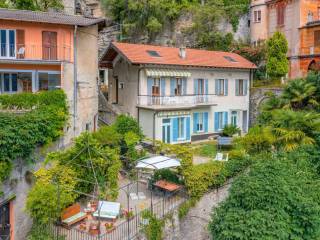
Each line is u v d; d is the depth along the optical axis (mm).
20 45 25750
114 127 25500
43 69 26422
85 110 27922
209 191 21062
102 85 43969
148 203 19594
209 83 34562
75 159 18453
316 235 15930
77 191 17047
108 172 18953
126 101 32531
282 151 22938
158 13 46500
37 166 18875
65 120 22406
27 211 16453
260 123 31828
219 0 48156
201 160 26203
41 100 22219
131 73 31375
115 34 49031
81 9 48844
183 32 47062
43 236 14930
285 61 38406
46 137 19562
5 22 25219
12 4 37656
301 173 19094
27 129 17938
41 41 26047
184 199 20250
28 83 28219
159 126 30016
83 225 16641
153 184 21062
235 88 36812
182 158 21328
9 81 27828
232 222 15133
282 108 28844
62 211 16375
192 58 33719
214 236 16016
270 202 15820
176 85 32344
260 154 23984
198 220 20172
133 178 22594
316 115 24375
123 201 19859
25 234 17703
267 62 39531
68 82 26000
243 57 41094
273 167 17734
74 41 26281
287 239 15258
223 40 46031
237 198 16391
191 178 20547
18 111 20172
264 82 41188
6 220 16719
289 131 23781
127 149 23953
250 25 47500
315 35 39812
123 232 16266
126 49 31031
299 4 41312
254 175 17219
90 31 28297
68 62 25984
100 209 16391
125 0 47938
